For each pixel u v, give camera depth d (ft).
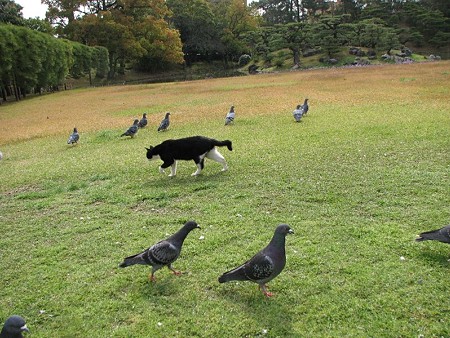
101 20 205.05
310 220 24.41
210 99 89.66
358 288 17.56
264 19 311.88
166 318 16.69
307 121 53.98
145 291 18.58
